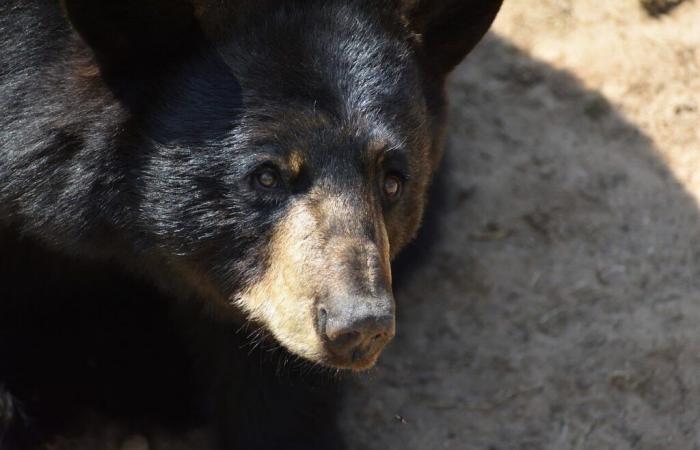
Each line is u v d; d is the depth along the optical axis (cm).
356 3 966
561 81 1489
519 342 1289
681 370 1234
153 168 932
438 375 1268
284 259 897
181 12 912
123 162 944
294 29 930
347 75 922
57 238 984
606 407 1222
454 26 1034
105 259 1026
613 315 1292
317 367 1113
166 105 930
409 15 999
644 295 1305
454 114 1466
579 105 1472
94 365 1179
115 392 1192
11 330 1132
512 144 1447
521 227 1382
